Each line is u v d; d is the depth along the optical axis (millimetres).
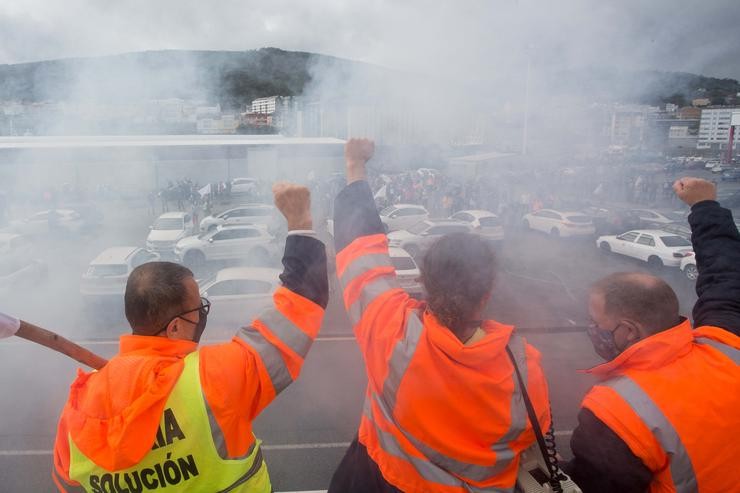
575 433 1047
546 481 966
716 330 1126
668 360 1024
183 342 1041
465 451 897
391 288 1021
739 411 974
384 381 948
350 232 1087
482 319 1004
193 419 915
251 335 991
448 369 885
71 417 976
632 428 966
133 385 935
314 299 1005
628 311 1075
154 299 1024
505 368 913
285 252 1049
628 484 973
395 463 968
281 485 3787
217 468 940
